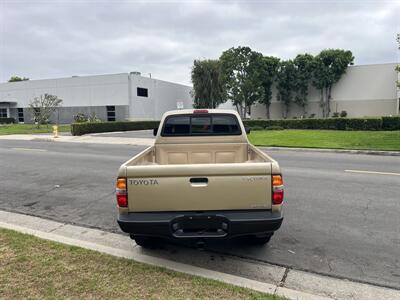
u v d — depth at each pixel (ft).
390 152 45.19
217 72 150.51
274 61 150.92
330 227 17.12
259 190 11.80
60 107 149.79
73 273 11.95
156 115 153.28
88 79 143.02
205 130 18.83
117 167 36.27
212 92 149.89
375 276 12.31
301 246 14.94
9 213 20.31
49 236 15.69
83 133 92.68
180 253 14.25
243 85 151.43
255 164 11.73
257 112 158.92
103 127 102.42
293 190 24.64
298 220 18.13
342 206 20.59
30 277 11.66
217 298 10.40
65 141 73.61
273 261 13.56
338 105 142.20
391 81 132.77
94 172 33.37
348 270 12.77
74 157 45.11
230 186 11.78
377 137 58.85
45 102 131.85
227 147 18.88
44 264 12.61
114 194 24.57
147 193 11.87
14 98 163.02
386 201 21.59
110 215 19.74
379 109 135.33
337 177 29.35
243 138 18.80
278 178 11.80
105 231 17.13
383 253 14.15
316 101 146.10
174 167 11.73
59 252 13.70
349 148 49.85
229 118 18.80
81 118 124.16
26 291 10.77
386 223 17.60
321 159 41.11
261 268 12.96
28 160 42.70
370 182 27.22
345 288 11.51
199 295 10.56
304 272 12.66
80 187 26.89
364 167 34.73
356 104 139.13
